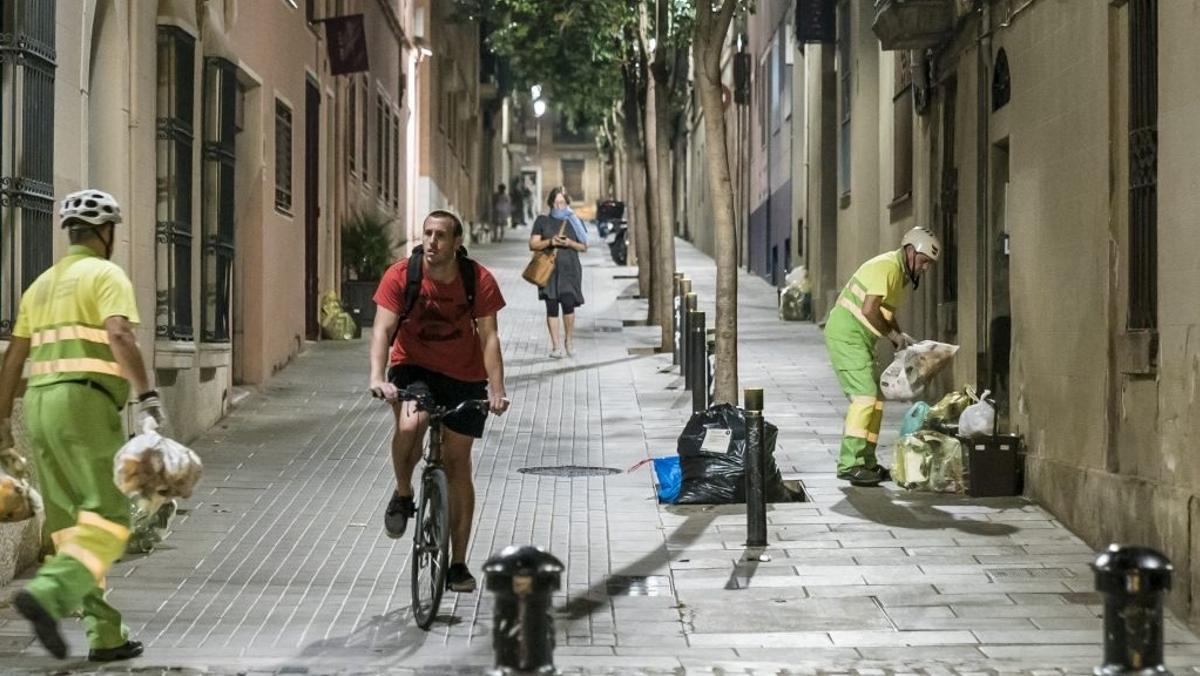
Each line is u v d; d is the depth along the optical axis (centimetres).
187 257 1523
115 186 1370
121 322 820
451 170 5206
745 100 4422
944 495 1373
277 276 2112
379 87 3391
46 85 1107
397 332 978
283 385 2016
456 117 5409
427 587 963
